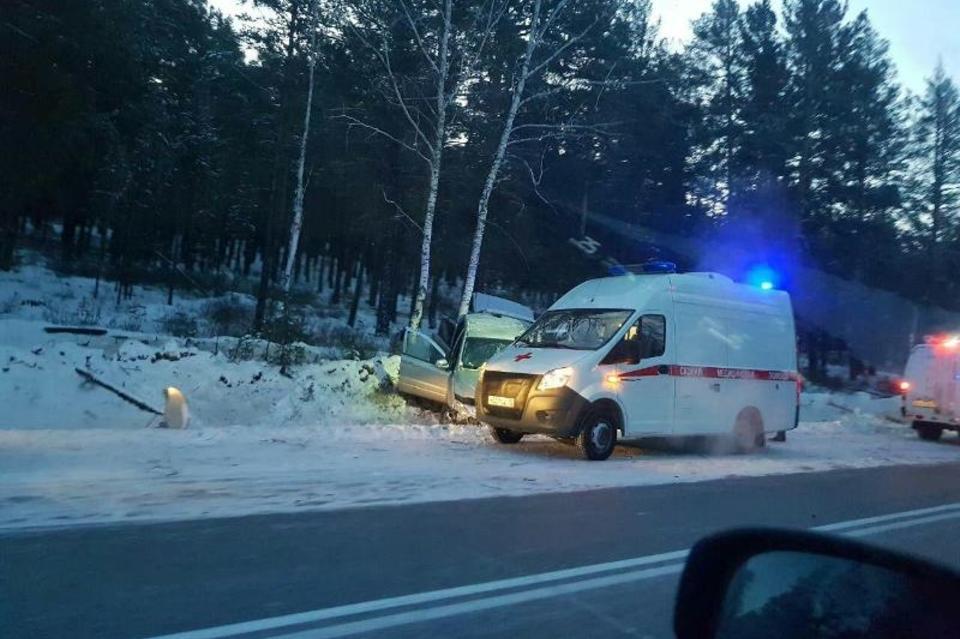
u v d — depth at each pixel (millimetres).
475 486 10164
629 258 35438
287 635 5059
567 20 23766
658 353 13461
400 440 13555
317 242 53312
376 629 5258
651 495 10352
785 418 15656
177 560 6434
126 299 35375
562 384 12414
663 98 33406
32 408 14508
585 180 32438
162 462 10242
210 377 17078
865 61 36781
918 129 41969
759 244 35156
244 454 11164
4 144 23641
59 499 8148
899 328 40250
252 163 38406
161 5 33531
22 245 44188
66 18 23594
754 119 36031
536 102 25078
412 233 29578
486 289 36500
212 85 40000
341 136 28391
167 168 37031
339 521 8000
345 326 34531
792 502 10430
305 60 28328
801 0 36844
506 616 5648
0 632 4883
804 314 37219
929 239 41688
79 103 24719
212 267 53625
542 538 7801
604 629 5480
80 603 5414
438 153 21016
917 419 20078
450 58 22047
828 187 36625
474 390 15938
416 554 7008
